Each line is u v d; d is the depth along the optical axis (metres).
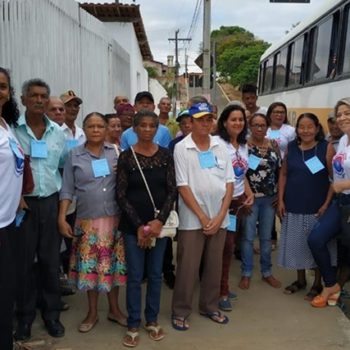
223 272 4.75
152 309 4.19
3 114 3.51
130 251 4.01
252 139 5.21
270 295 5.16
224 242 4.44
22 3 5.17
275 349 4.02
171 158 4.09
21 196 3.62
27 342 4.08
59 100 4.92
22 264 3.91
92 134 4.04
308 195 4.93
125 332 4.27
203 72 14.43
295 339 4.19
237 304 4.92
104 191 4.05
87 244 4.07
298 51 9.88
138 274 4.06
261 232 5.37
